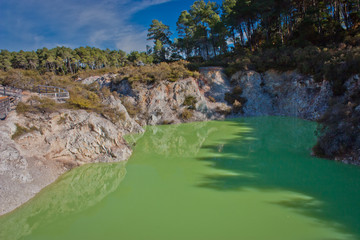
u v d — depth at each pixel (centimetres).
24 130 1452
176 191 1238
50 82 2703
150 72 3822
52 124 1605
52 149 1544
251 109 3759
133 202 1138
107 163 1739
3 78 2502
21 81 2448
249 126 2938
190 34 6222
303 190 1162
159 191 1254
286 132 2492
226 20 5038
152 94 3603
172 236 845
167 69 3938
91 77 4847
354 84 2547
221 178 1388
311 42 3903
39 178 1328
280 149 1912
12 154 1251
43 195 1227
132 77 3794
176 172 1541
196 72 4009
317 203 1027
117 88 3925
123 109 2838
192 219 955
